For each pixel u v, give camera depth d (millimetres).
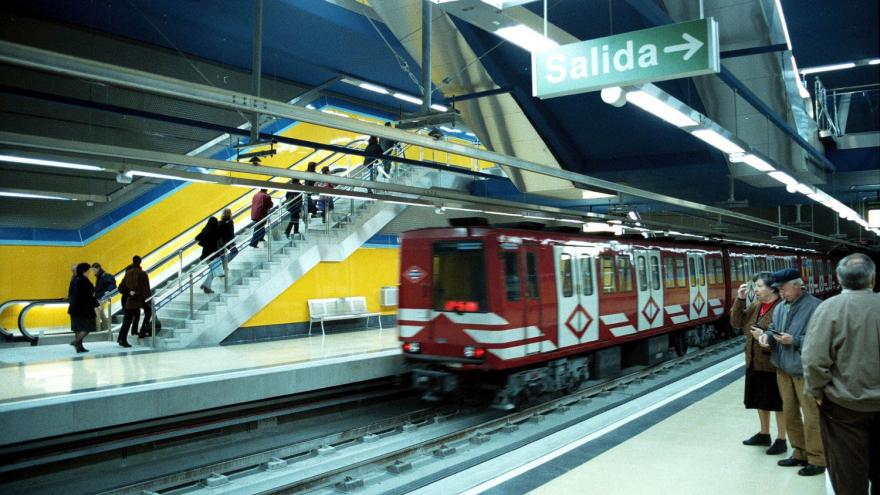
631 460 6133
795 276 5672
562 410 10523
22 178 13836
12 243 13625
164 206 16344
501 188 22500
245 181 10398
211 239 14336
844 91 17906
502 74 14297
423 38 8836
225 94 6492
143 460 8219
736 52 11477
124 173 9164
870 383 4008
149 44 16359
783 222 34625
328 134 21047
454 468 6898
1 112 13445
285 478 7480
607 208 25969
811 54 18750
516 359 9789
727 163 17234
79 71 5371
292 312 15227
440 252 10141
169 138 16578
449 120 8641
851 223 36406
